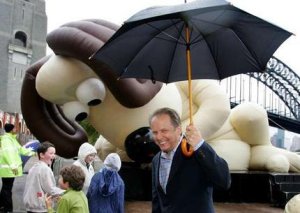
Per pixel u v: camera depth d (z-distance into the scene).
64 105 7.08
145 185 8.27
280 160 8.88
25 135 40.16
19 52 63.25
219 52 3.16
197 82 8.41
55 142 7.54
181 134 2.73
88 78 6.75
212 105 8.19
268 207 7.93
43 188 4.97
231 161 8.99
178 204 2.63
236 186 8.54
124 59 3.16
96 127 7.64
